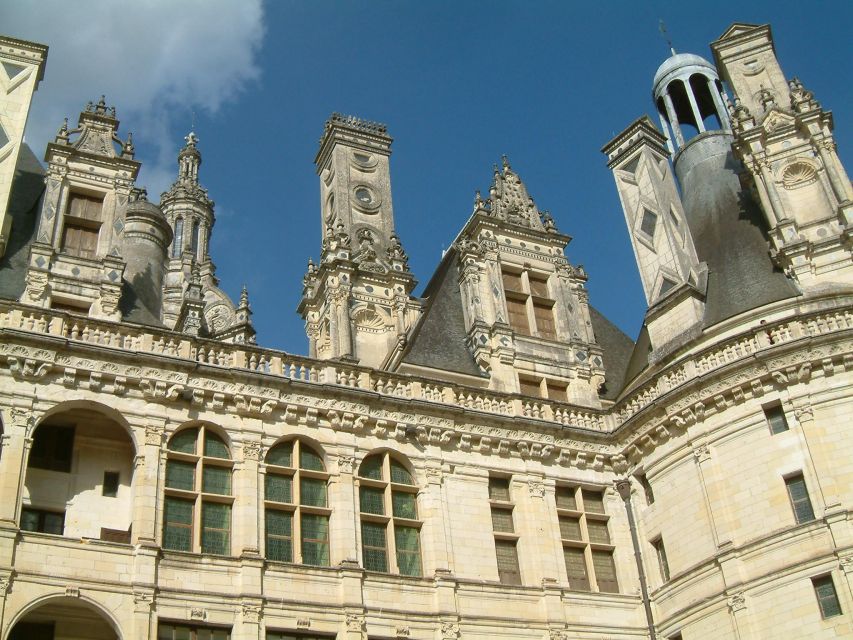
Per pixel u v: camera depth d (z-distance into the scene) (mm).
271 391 31250
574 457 35938
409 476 33000
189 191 69250
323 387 31938
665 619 33375
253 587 28156
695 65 47031
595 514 35594
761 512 31500
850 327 32438
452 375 36938
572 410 36938
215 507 29438
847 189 37000
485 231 40938
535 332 39688
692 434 33938
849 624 28641
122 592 26484
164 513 28609
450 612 30578
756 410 32688
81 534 28641
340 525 30547
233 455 30188
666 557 34125
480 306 38969
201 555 28047
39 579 25672
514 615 31672
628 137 42969
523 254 41406
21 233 33469
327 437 31781
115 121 35656
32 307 28750
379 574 30281
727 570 31391
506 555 33188
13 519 26078
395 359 38031
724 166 42125
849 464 30719
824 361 32031
